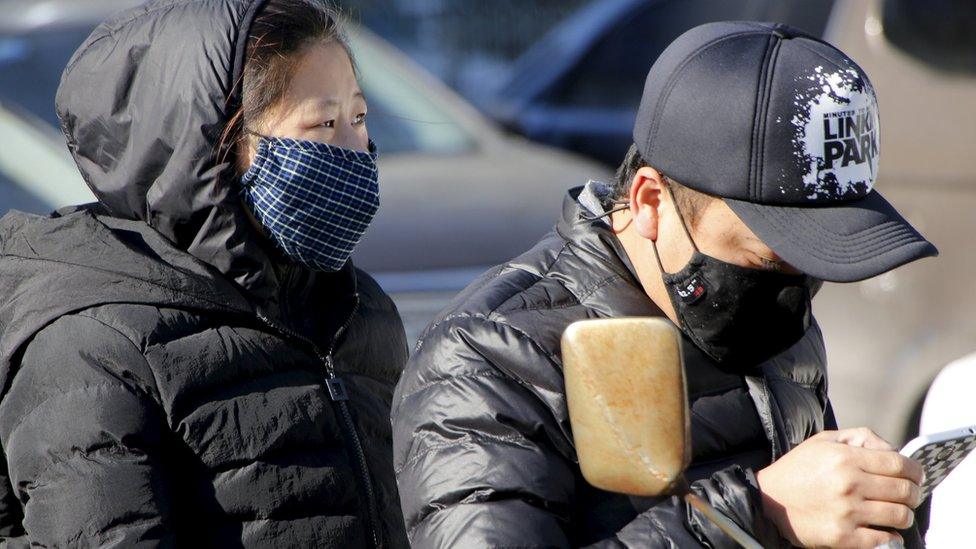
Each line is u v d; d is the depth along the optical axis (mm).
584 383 5465
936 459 6566
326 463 7648
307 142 7996
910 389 15852
